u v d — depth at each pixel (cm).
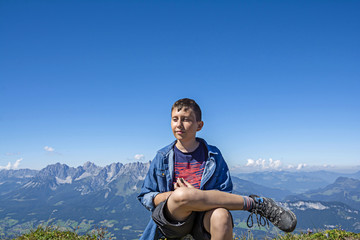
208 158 133
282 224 108
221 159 133
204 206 105
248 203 111
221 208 107
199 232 114
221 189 129
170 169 133
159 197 124
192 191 105
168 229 118
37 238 221
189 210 108
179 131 131
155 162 136
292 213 110
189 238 122
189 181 131
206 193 107
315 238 225
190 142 136
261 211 112
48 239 222
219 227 103
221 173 131
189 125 131
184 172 133
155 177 135
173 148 140
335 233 228
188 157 135
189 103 134
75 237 223
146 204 128
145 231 127
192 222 116
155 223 125
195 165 134
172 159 135
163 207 113
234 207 110
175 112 133
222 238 102
